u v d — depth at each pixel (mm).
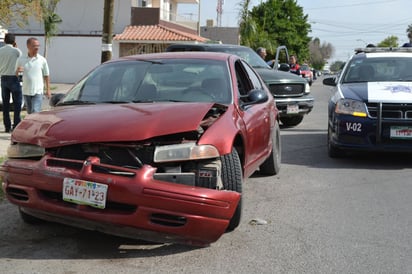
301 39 65188
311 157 8617
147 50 30312
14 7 20594
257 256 4211
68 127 4230
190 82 5395
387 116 7555
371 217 5316
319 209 5594
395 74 8695
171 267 3953
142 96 5238
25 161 4262
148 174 3846
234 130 4492
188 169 4117
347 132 7711
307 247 4438
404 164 8031
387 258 4211
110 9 10367
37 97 9367
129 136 3965
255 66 11719
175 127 4066
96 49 31219
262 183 6773
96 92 5414
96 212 3883
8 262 4016
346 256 4242
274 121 6926
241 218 4680
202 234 3914
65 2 32344
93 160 3945
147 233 3900
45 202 4070
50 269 3885
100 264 3988
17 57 9844
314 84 41156
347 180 6969
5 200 5676
